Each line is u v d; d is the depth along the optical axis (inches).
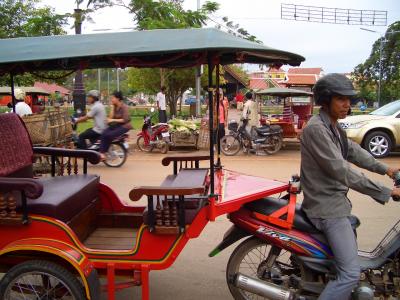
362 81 1692.9
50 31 556.4
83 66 131.6
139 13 657.6
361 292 111.1
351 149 120.2
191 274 158.4
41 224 116.4
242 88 1401.3
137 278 118.6
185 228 116.0
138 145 467.5
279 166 371.9
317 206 112.4
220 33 120.9
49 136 287.9
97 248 128.0
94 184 147.3
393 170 117.6
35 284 121.7
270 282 122.0
